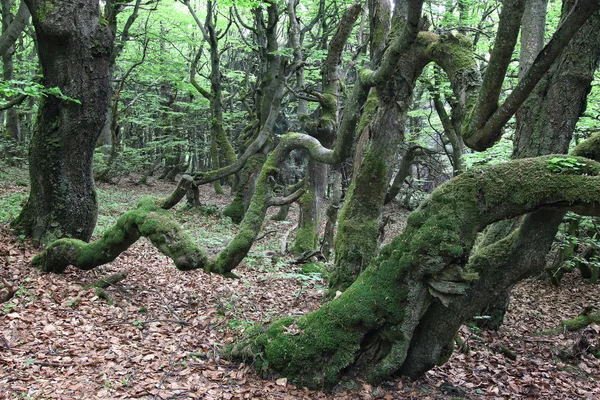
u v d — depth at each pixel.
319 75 18.69
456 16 16.28
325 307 4.55
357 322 4.30
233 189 24.16
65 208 8.55
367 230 6.25
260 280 8.73
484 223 4.00
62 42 8.05
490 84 3.75
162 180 27.62
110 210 14.87
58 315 5.77
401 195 24.53
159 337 5.45
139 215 6.71
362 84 5.70
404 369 4.63
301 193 7.11
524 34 6.90
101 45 8.38
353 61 13.63
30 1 7.94
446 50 4.98
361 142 6.44
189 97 29.08
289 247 12.76
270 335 4.65
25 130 23.44
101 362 4.66
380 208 6.32
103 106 8.65
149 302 6.74
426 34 5.41
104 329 5.53
